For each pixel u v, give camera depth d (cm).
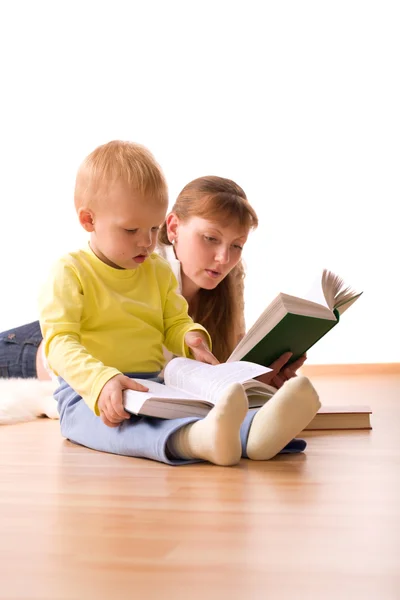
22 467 126
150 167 154
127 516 90
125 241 155
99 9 448
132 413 138
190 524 86
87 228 159
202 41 444
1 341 290
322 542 78
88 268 161
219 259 192
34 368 291
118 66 448
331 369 425
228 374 142
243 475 116
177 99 446
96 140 449
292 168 438
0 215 448
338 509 93
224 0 442
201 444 124
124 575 68
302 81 438
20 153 449
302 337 161
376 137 432
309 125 437
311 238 437
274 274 438
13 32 452
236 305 211
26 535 82
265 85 441
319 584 65
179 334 171
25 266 446
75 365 142
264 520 87
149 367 165
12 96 451
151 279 171
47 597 63
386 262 430
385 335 429
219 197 191
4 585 66
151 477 116
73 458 136
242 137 442
